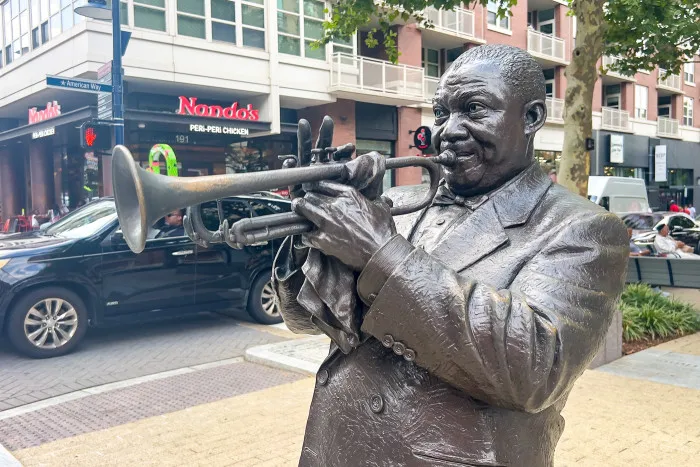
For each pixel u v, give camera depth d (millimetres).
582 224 1376
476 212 1513
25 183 20391
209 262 7156
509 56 1503
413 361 1243
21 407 4820
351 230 1217
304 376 5520
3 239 6773
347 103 17812
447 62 21906
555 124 24172
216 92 15547
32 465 3670
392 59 8875
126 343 6895
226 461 3666
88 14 9102
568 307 1265
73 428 4324
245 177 1223
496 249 1439
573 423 4211
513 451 1351
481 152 1486
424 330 1188
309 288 1350
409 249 1230
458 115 1501
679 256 11188
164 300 6859
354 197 1238
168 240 6891
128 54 13500
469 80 1474
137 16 13641
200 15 14562
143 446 3930
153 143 14773
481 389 1209
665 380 5266
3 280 5973
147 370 5824
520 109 1491
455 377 1219
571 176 7238
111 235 6582
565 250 1348
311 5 16531
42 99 16672
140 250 1140
